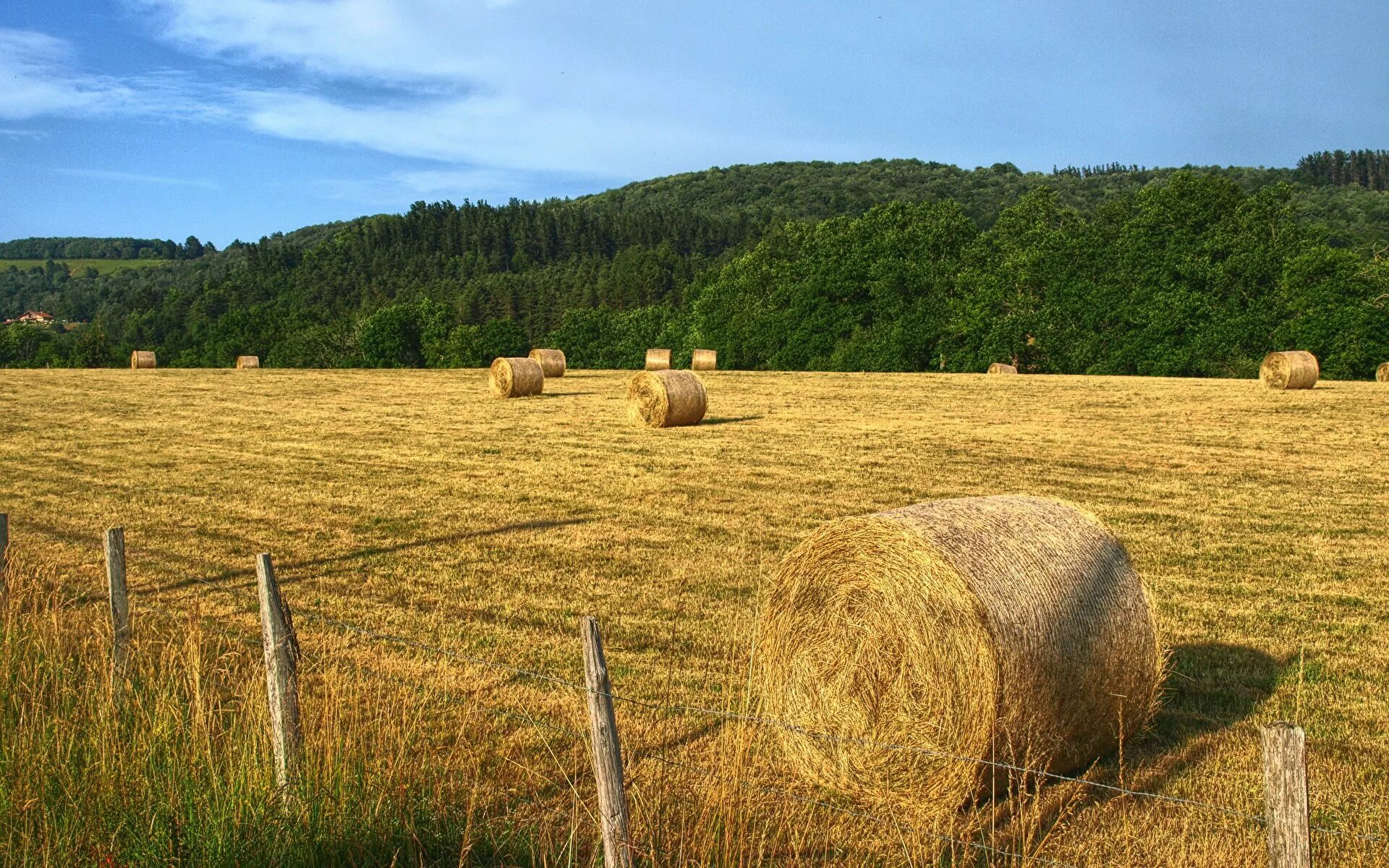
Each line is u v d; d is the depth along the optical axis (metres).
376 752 6.02
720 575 11.77
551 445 22.36
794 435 23.64
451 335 95.81
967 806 6.36
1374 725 7.40
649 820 5.63
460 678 8.42
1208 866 5.51
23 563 11.98
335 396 34.75
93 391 37.31
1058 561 6.78
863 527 6.83
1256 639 9.36
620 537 13.74
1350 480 17.44
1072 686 6.50
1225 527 13.95
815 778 6.97
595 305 136.12
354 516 15.32
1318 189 178.50
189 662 7.43
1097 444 21.86
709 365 52.97
